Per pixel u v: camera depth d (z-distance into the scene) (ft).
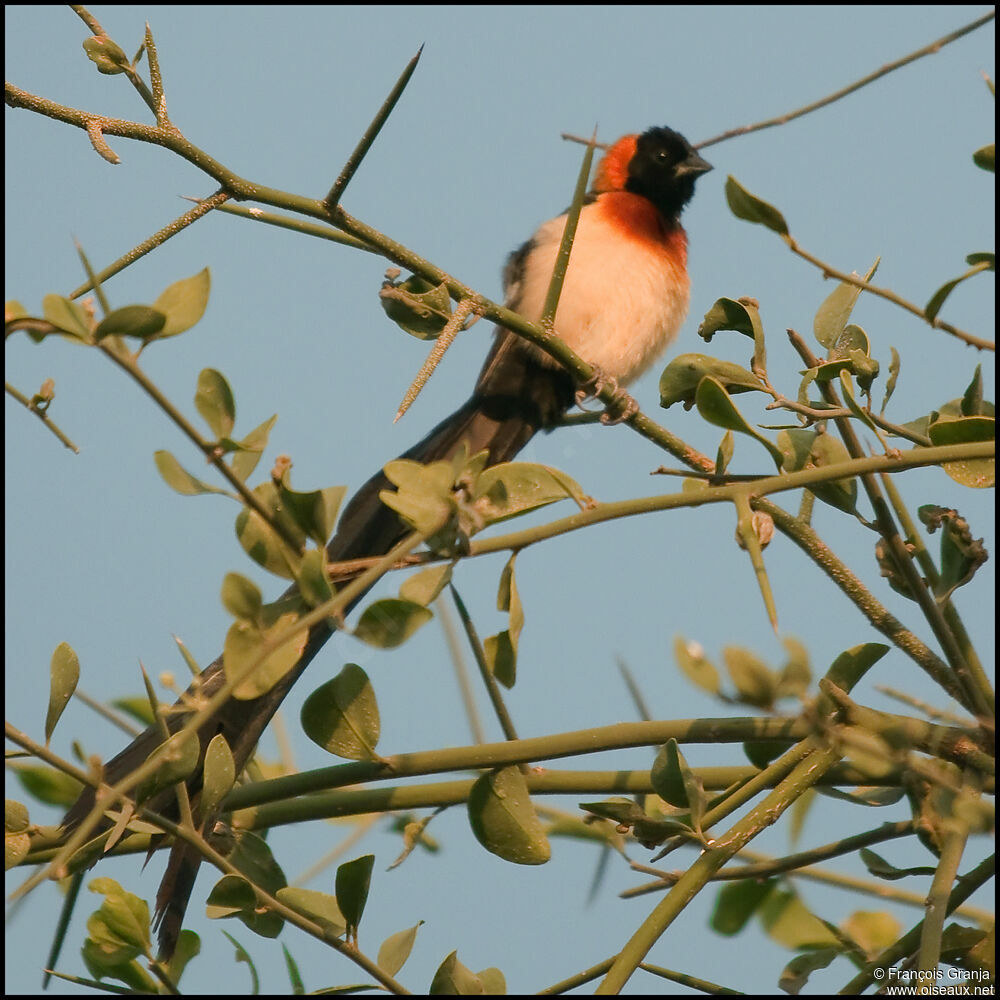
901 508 17.94
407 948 15.58
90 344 12.19
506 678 15.31
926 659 17.21
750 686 12.71
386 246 17.22
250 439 14.48
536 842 15.71
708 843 14.57
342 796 16.96
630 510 14.70
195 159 15.94
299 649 13.84
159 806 15.79
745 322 17.79
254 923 15.05
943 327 14.52
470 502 14.07
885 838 16.10
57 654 14.28
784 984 17.33
